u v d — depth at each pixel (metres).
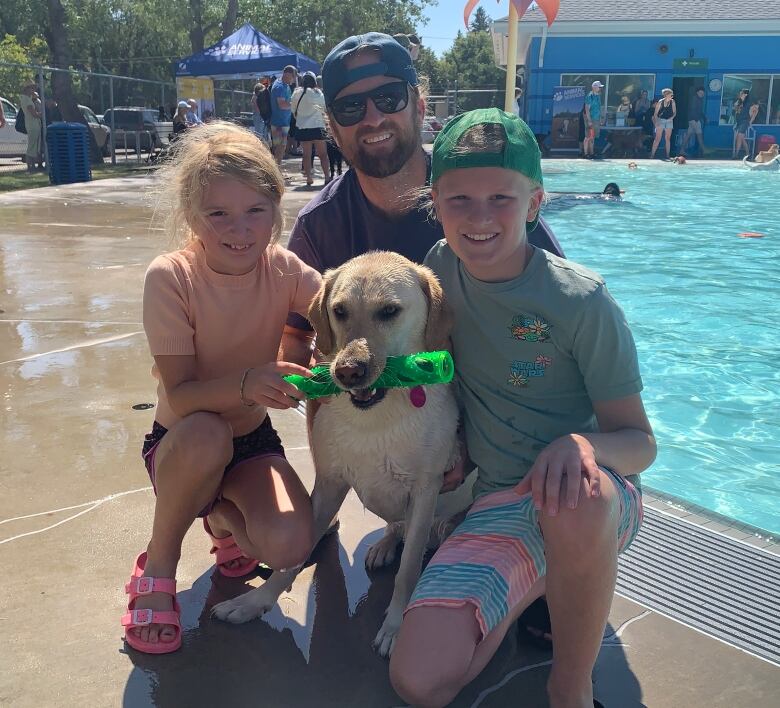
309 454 3.43
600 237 9.55
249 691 2.06
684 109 24.48
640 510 2.19
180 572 2.63
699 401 4.62
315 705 2.01
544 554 2.15
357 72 3.01
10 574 2.50
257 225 2.35
